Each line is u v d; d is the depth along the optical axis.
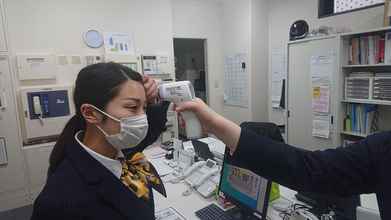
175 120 3.66
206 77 5.11
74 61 3.49
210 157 2.16
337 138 3.11
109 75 0.84
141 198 0.92
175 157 2.49
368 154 0.71
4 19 2.97
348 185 0.71
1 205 3.08
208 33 4.95
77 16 3.48
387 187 0.66
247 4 4.39
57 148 0.91
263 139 0.73
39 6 3.24
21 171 3.15
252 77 4.50
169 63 4.13
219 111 5.26
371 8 3.21
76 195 0.78
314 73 3.27
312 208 1.52
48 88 3.21
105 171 0.85
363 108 2.95
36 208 0.75
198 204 1.70
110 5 3.67
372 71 2.97
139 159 1.06
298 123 3.57
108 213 0.81
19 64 3.13
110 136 0.88
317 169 0.70
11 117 3.07
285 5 4.20
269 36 4.55
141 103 0.91
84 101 0.85
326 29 3.45
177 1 4.57
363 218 1.12
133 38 3.86
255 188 1.42
